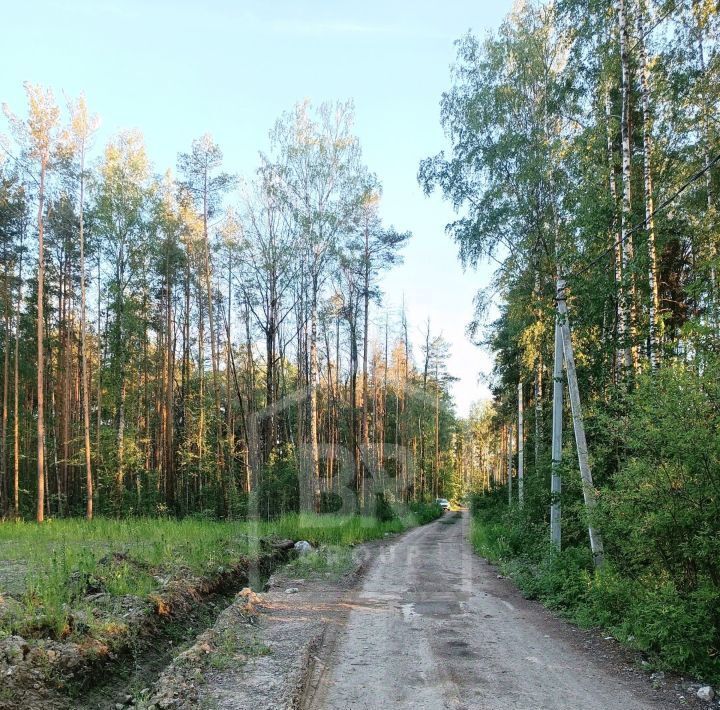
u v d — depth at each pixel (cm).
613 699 536
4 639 567
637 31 1290
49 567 926
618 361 1412
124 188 2939
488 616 860
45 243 3206
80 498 3216
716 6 1267
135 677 635
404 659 641
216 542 1225
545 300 1534
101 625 674
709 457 640
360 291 2439
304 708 500
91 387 3600
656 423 698
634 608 707
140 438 3194
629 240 1207
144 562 1014
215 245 3069
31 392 3609
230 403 1803
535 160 1592
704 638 602
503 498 2025
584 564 1047
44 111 2475
